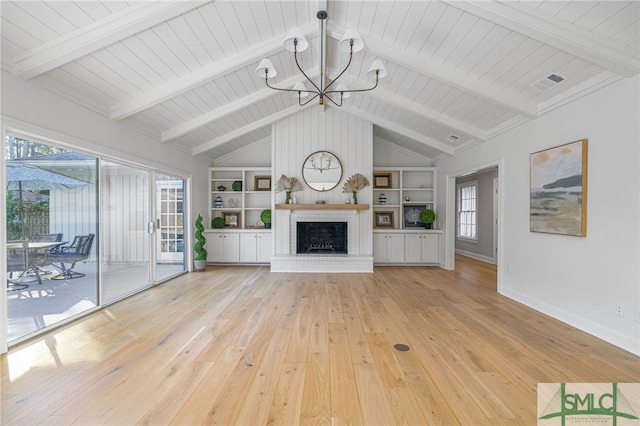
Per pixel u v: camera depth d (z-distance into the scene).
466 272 6.20
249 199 7.43
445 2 2.64
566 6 2.43
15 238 2.78
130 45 3.05
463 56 3.44
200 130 5.51
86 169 3.61
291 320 3.42
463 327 3.24
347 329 3.17
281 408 1.90
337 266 6.14
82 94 3.36
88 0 2.44
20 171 2.80
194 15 3.01
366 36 3.64
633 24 2.37
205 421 1.78
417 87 4.45
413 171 7.41
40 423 1.76
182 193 6.06
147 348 2.71
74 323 3.31
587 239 3.06
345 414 1.85
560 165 3.37
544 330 3.14
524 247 4.05
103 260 3.87
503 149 4.52
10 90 2.62
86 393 2.04
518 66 3.28
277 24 3.55
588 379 2.23
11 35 2.45
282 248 6.40
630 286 2.65
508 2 2.53
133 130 4.38
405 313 3.68
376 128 6.96
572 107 3.25
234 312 3.69
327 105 6.21
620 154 2.73
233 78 4.34
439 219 6.97
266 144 7.46
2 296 2.58
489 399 2.00
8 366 2.38
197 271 6.22
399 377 2.25
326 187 6.38
